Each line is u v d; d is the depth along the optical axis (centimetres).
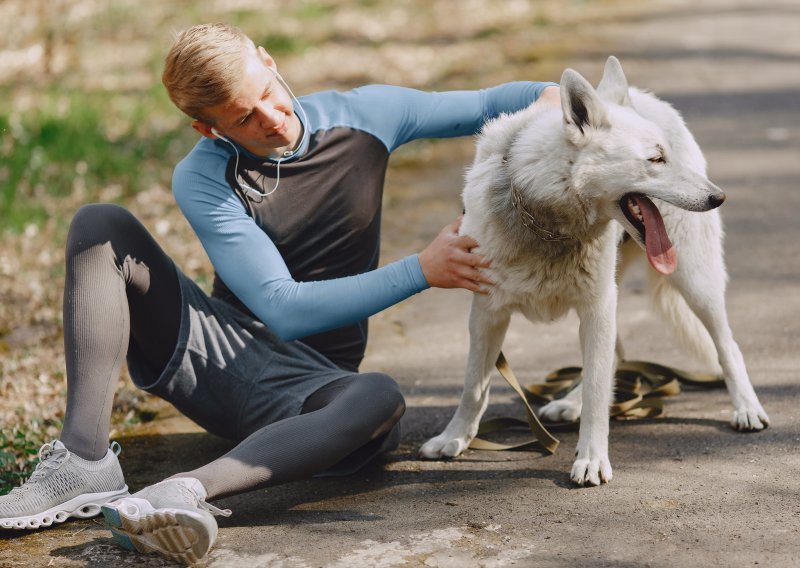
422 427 333
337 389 272
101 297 261
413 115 304
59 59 1035
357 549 245
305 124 280
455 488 282
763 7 1356
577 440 317
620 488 275
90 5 1238
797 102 830
